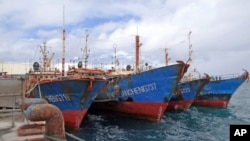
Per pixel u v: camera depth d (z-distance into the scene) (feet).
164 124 83.15
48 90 71.15
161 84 79.77
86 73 87.30
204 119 95.86
